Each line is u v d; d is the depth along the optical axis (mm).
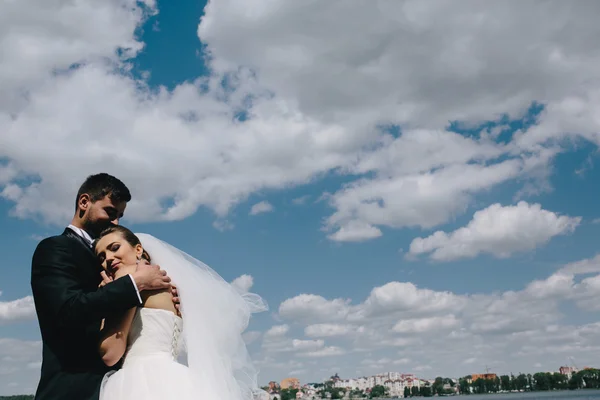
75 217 5273
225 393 4938
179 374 4637
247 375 5434
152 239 5516
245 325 5570
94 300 4414
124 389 4496
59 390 4508
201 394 4641
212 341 5145
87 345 4762
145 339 4789
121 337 4660
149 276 4781
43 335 4676
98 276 4984
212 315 5262
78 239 5051
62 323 4406
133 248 5055
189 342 5020
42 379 4578
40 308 4660
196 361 4941
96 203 5195
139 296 4633
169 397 4461
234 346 5406
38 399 4516
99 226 5234
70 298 4465
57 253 4742
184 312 5160
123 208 5398
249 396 5375
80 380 4574
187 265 5410
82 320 4375
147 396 4434
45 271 4680
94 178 5305
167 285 4965
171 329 4914
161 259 5328
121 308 4535
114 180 5344
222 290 5484
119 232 5047
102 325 4941
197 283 5309
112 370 4793
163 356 4742
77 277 4773
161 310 4883
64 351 4652
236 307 5504
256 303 5746
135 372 4582
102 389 4602
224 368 5133
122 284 4566
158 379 4547
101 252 4957
